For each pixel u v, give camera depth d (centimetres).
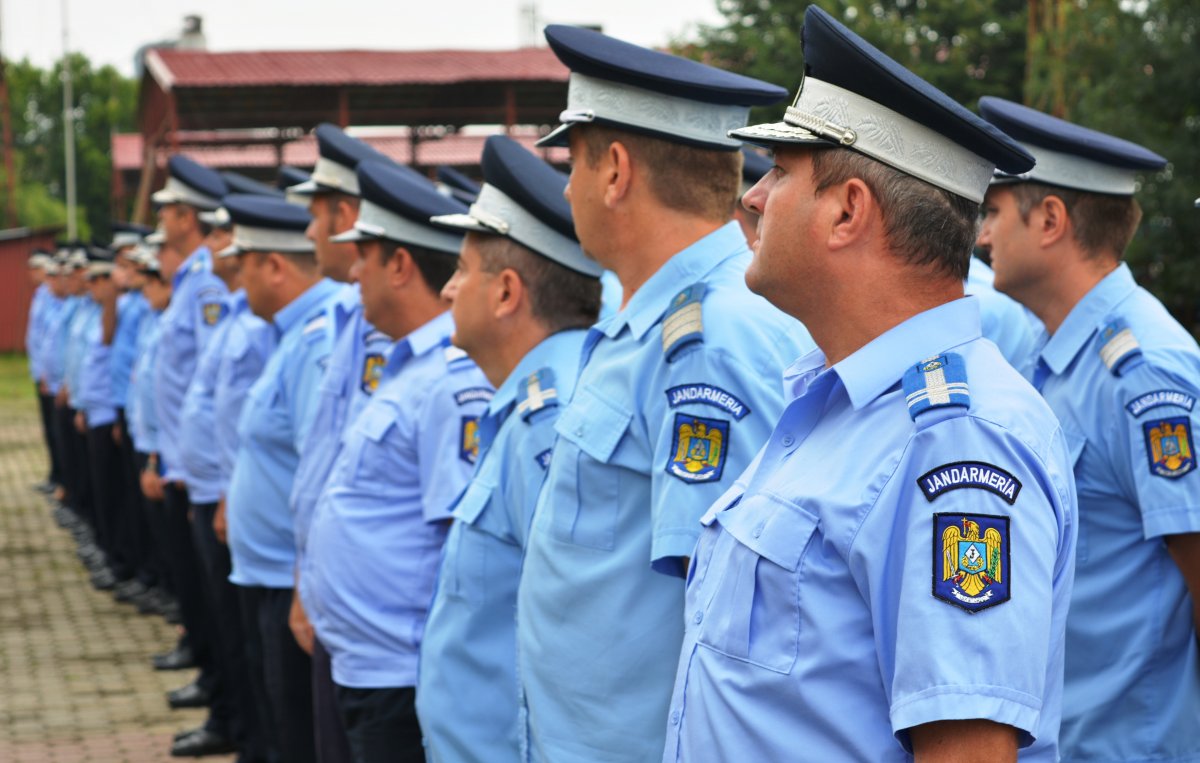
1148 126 1043
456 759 290
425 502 330
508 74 1847
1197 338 1076
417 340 341
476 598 288
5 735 580
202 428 564
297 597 400
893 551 156
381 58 1891
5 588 891
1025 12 1557
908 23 1508
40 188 5875
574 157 252
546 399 278
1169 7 1036
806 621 161
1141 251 1024
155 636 767
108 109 6319
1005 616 147
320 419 398
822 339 175
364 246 349
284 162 2250
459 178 571
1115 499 280
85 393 898
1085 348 288
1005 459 153
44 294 1369
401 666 333
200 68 1861
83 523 1078
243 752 534
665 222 245
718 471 217
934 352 165
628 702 234
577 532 239
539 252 289
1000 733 146
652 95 242
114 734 583
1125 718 278
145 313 870
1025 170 169
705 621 175
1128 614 278
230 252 496
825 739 159
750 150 379
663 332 232
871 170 166
